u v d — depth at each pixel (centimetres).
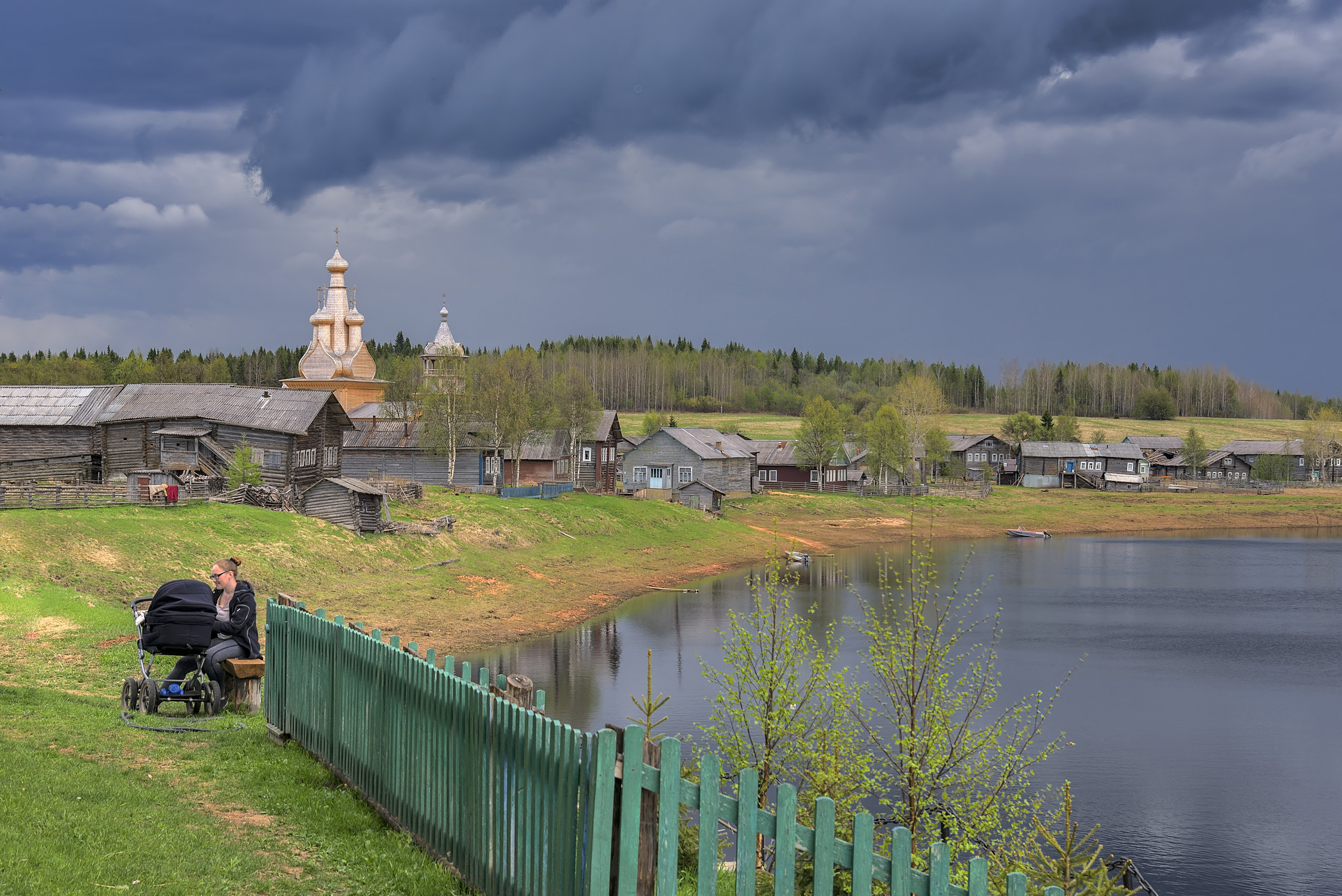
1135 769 2861
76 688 2086
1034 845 1398
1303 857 2303
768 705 1487
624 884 714
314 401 6519
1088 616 5322
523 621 4697
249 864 970
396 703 1095
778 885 699
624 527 7506
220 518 4922
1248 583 6656
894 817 1461
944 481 13700
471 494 7494
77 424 6322
